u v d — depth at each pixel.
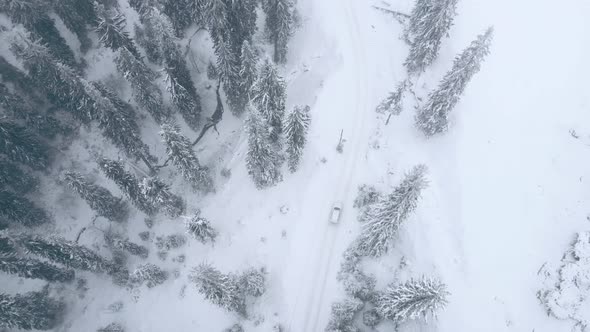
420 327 36.72
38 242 39.41
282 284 42.41
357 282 39.78
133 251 46.94
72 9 52.53
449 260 39.06
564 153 42.56
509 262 38.25
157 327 44.09
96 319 45.53
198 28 56.88
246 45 41.84
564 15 50.84
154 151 54.25
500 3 53.06
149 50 55.19
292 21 57.06
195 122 52.84
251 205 47.50
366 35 55.22
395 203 32.91
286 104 53.56
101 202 45.81
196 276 34.00
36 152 49.72
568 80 46.62
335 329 37.25
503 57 49.25
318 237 43.97
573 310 34.34
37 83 49.12
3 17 55.91
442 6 41.53
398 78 51.44
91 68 56.50
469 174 43.16
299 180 47.31
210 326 42.72
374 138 48.03
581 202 39.59
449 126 45.81
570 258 36.72
